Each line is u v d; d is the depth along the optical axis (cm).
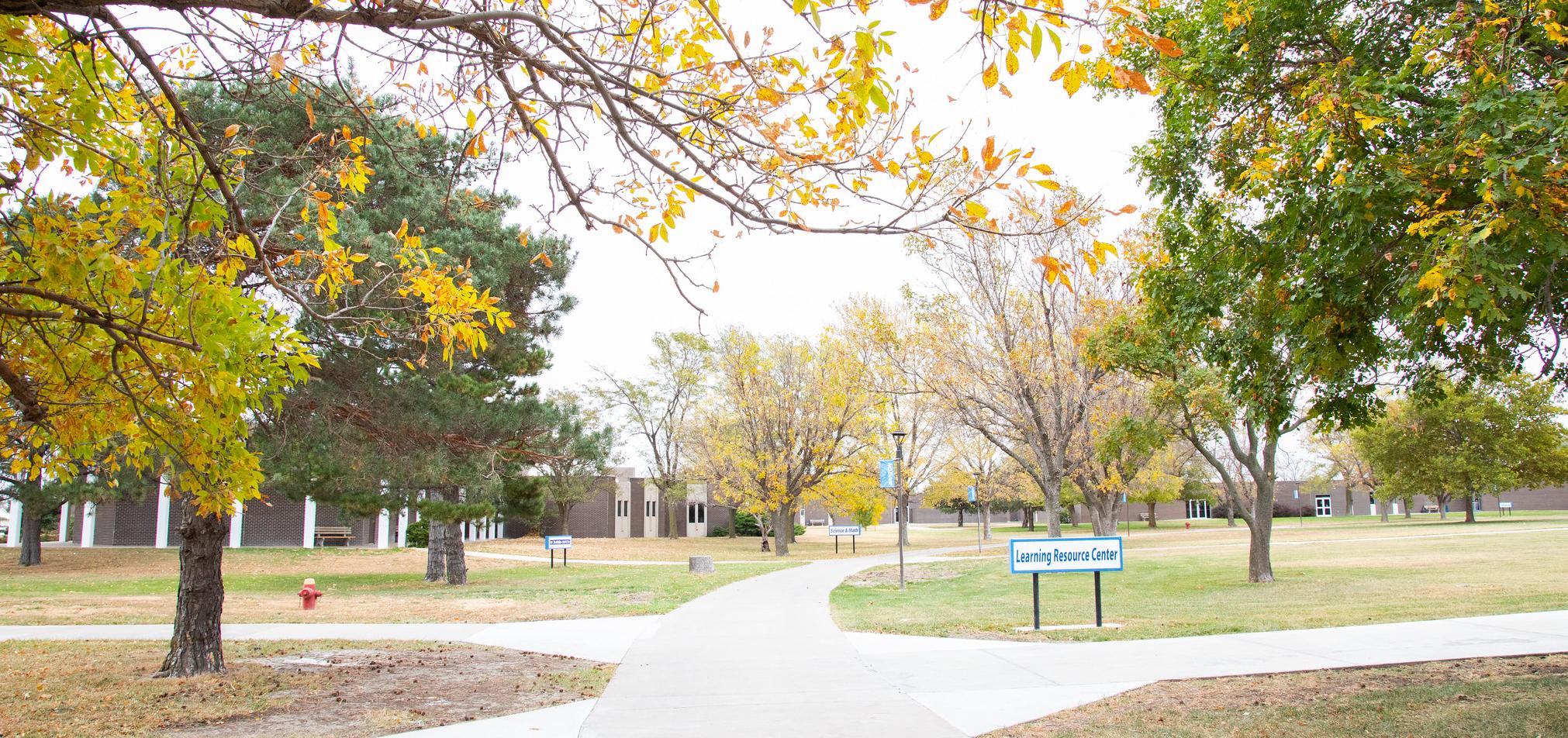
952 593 1911
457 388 1967
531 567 3206
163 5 330
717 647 1136
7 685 928
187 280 416
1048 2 311
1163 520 8306
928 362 2773
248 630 1391
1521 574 1855
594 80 390
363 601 1964
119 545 4228
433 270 520
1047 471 2612
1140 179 1067
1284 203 773
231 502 508
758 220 411
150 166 456
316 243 1064
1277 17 846
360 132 1083
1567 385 836
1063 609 1503
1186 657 955
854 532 3422
